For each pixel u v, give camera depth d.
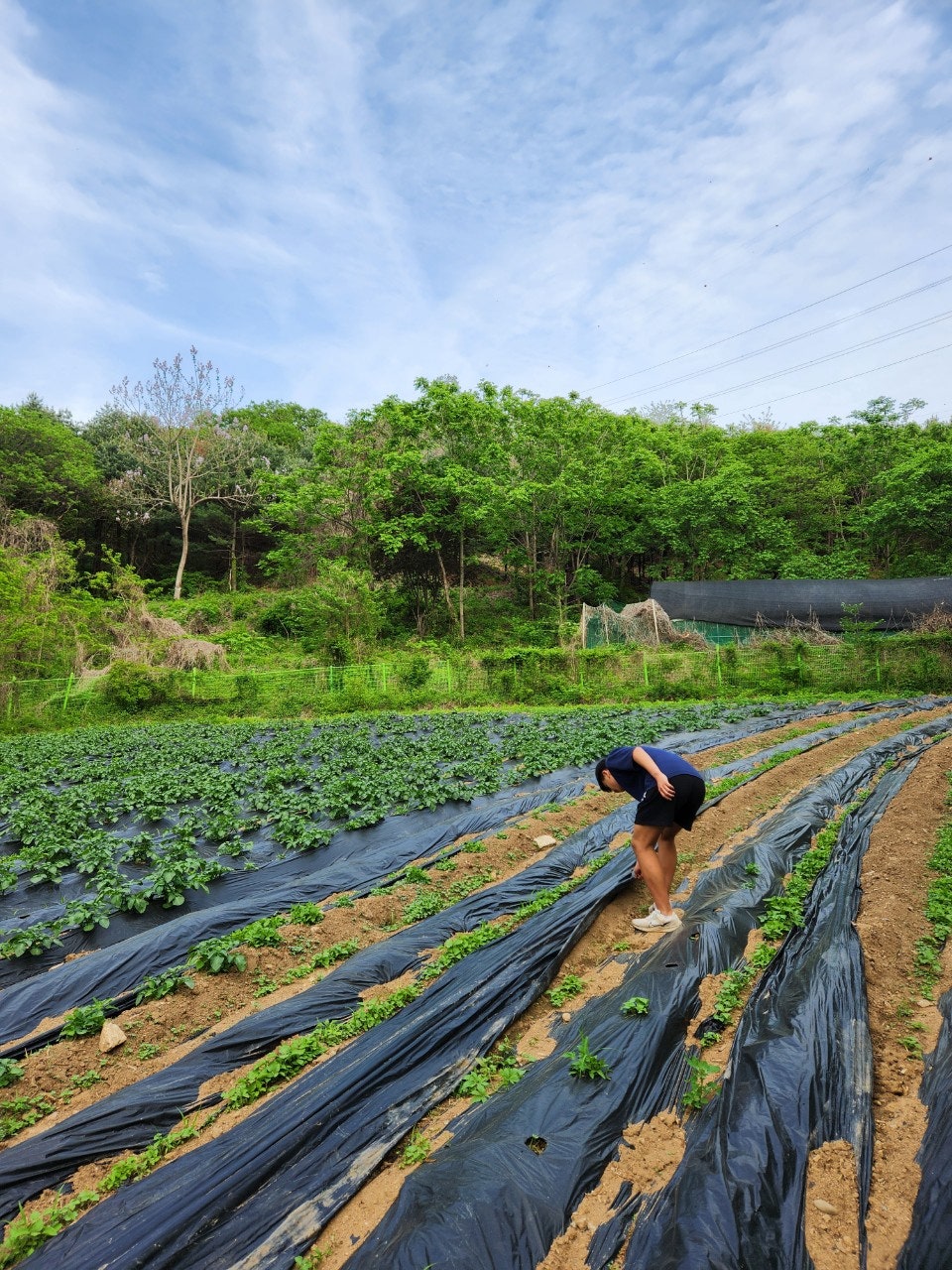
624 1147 3.51
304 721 22.61
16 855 8.90
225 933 6.77
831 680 26.83
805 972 5.01
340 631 31.41
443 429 40.38
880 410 42.25
